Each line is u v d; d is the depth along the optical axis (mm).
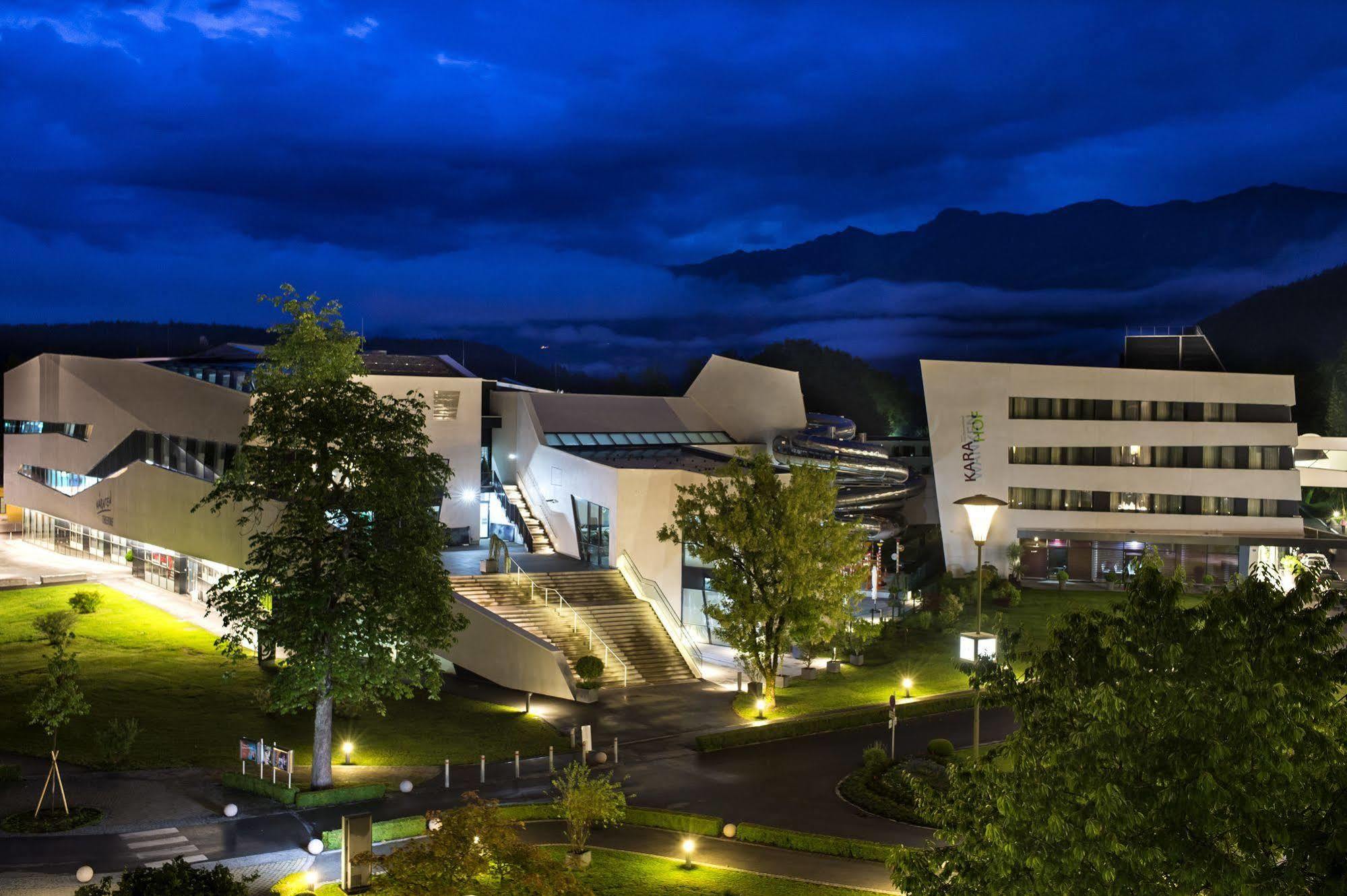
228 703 47688
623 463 70875
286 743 43375
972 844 17875
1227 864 14930
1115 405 86312
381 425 39188
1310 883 14648
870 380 186375
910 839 34500
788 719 48781
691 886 30078
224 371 75438
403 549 38969
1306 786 15117
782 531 49875
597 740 45906
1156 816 15656
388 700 50062
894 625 66125
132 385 75125
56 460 86500
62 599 67188
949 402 86500
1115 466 86125
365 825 28234
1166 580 17797
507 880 23031
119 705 46094
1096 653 18125
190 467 68125
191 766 39656
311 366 53062
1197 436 86438
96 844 31641
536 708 50312
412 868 22828
